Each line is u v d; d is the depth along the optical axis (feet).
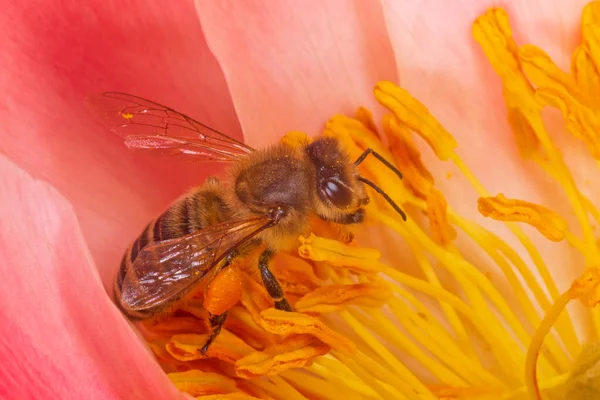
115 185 0.45
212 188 0.43
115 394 0.39
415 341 0.45
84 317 0.39
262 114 0.45
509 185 0.45
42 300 0.39
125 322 0.39
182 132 0.44
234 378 0.43
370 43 0.45
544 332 0.42
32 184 0.40
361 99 0.46
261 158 0.43
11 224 0.40
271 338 0.43
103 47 0.45
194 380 0.42
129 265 0.42
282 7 0.45
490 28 0.44
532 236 0.45
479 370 0.44
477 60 0.45
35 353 0.39
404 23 0.45
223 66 0.44
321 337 0.42
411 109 0.44
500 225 0.45
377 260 0.45
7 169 0.40
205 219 0.42
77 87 0.45
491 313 0.44
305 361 0.42
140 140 0.44
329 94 0.45
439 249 0.44
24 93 0.44
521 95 0.44
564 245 0.45
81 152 0.45
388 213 0.45
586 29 0.44
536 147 0.45
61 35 0.44
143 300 0.41
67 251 0.39
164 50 0.45
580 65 0.44
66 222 0.40
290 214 0.42
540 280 0.45
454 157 0.44
